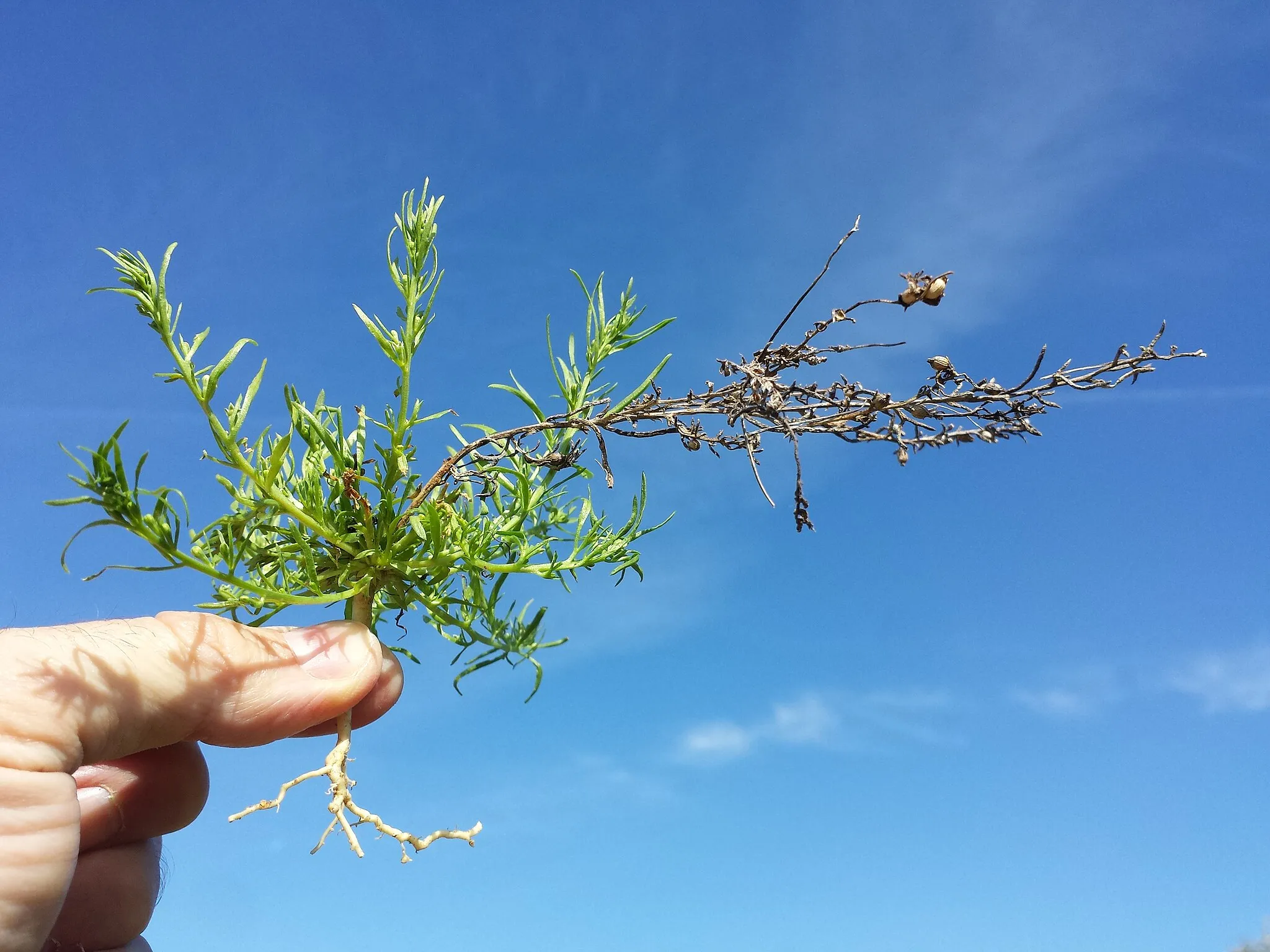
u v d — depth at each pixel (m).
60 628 0.16
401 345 0.16
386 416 0.16
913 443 0.14
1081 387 0.14
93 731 0.15
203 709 0.16
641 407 0.16
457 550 0.17
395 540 0.17
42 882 0.15
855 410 0.15
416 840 0.16
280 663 0.17
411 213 0.16
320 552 0.17
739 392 0.15
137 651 0.16
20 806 0.15
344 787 0.16
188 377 0.14
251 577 0.17
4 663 0.15
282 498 0.16
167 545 0.14
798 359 0.15
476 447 0.17
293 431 0.15
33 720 0.15
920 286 0.14
